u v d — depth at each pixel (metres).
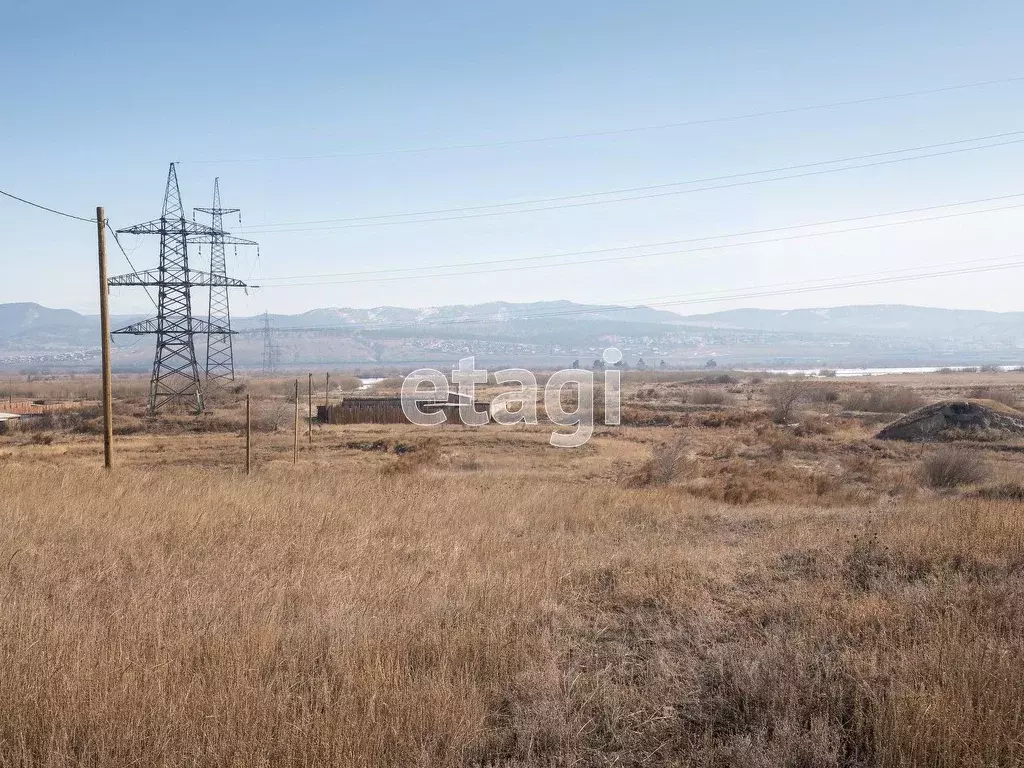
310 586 8.97
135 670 6.05
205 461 40.97
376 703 5.65
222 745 5.02
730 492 24.39
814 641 6.96
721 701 5.95
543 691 6.01
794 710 5.62
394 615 7.81
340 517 14.34
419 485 21.28
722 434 53.38
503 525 15.20
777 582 9.85
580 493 21.42
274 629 7.12
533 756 5.29
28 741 5.20
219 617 7.43
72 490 16.52
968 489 24.67
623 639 7.73
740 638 7.23
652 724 5.67
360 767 4.93
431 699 5.67
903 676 5.85
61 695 5.55
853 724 5.50
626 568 10.48
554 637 7.45
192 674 6.15
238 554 10.85
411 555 11.50
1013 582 8.48
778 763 4.97
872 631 7.01
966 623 7.00
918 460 36.91
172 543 11.66
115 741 5.14
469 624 7.34
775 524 16.41
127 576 9.63
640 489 25.34
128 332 67.44
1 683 5.64
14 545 11.06
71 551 10.95
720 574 10.17
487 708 5.91
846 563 10.44
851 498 23.75
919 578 9.42
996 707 5.30
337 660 6.42
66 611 7.73
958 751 4.90
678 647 7.33
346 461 40.44
